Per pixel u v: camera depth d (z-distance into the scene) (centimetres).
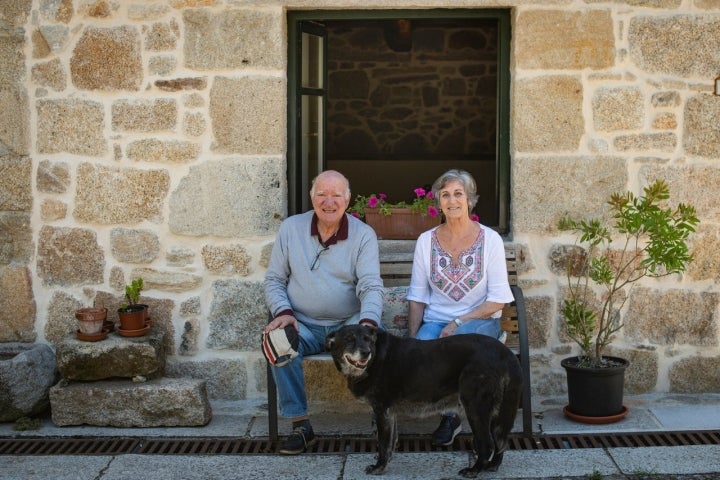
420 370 333
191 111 430
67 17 430
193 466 357
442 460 358
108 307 441
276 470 352
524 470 344
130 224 437
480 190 890
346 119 902
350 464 357
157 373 417
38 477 346
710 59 422
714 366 435
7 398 400
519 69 425
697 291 432
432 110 895
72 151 436
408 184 893
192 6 427
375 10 436
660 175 427
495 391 329
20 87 433
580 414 399
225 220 435
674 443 375
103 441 391
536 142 428
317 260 384
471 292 384
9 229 440
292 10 435
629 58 423
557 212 430
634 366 435
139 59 429
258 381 441
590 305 433
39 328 444
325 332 390
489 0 422
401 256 421
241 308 438
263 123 430
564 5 421
